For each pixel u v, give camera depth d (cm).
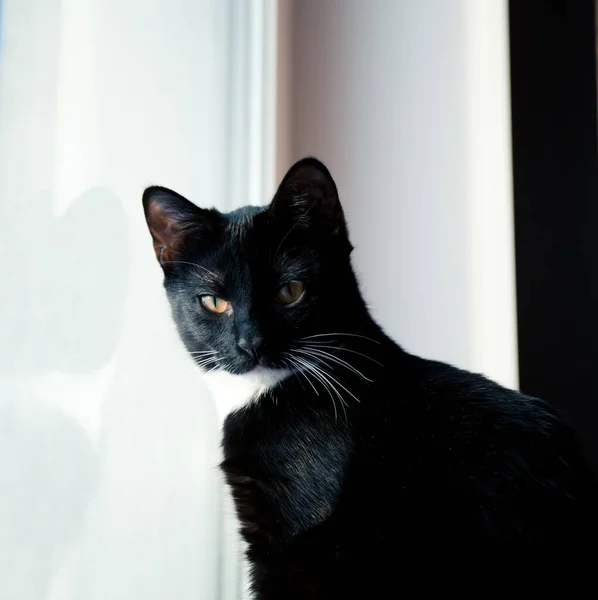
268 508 127
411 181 204
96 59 113
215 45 153
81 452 106
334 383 129
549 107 190
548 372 187
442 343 203
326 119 203
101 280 113
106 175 116
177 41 137
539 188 190
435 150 204
